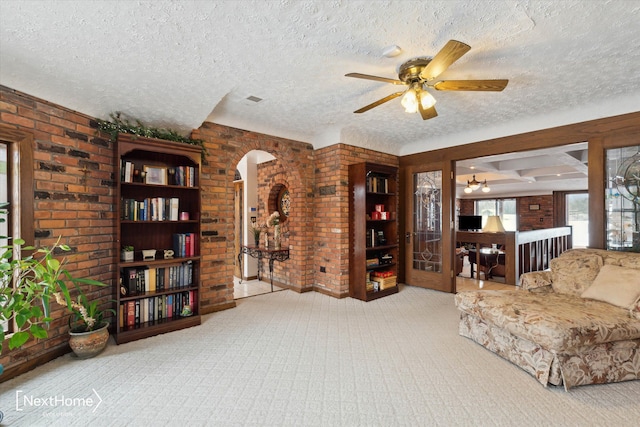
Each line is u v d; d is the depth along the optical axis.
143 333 2.91
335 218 4.34
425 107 2.32
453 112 3.52
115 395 2.02
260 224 5.62
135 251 3.21
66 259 2.58
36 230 2.41
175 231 3.47
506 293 2.86
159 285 3.18
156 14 1.70
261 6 1.67
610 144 3.18
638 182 3.08
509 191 10.31
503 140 3.97
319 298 4.27
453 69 2.48
